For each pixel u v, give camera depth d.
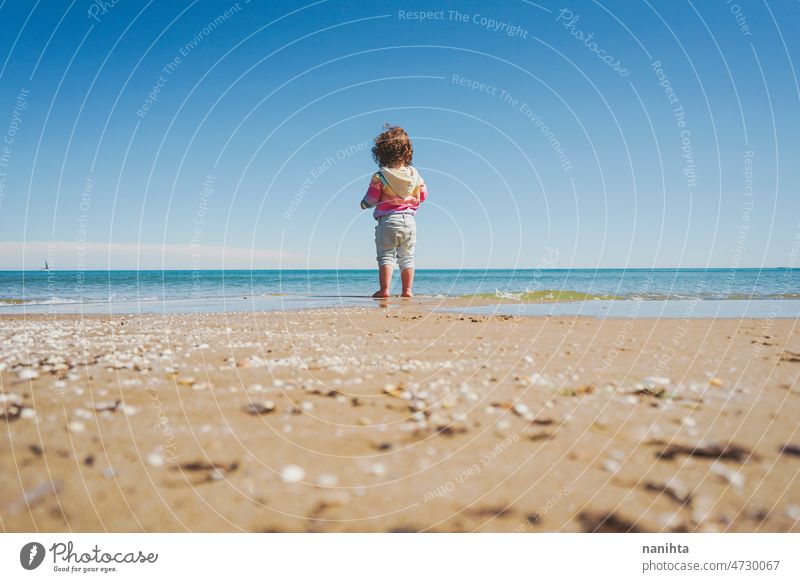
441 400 2.59
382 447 1.99
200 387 2.77
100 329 5.52
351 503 1.60
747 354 3.81
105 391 2.66
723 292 12.36
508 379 3.04
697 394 2.66
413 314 6.97
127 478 1.71
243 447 1.96
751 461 1.83
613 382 2.94
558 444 2.00
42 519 1.48
